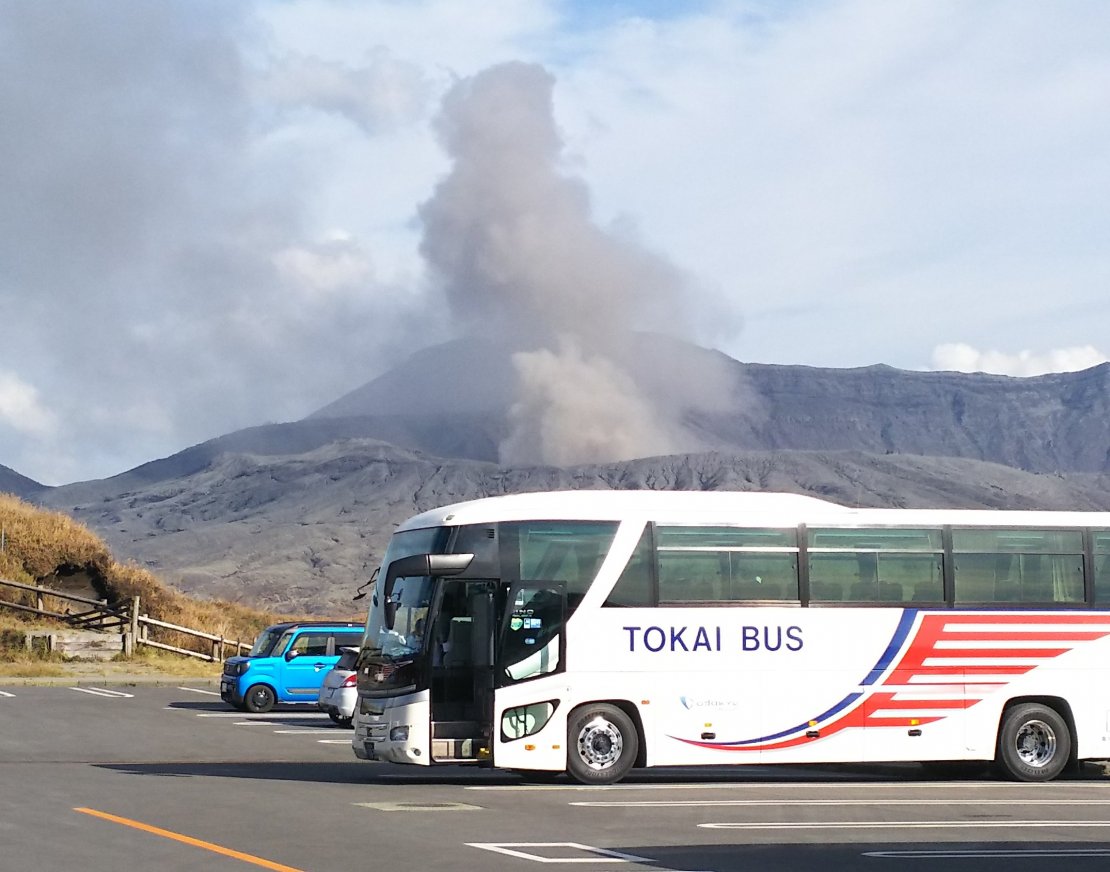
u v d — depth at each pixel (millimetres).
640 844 13953
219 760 23438
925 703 21875
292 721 32125
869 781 22406
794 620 21500
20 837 13523
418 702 19875
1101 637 22703
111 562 55281
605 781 20453
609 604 20797
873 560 22047
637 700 20688
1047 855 13523
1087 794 20000
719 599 21281
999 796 19500
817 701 21422
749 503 21766
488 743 20062
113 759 23031
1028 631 22438
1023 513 22859
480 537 20578
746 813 16844
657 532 21219
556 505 20969
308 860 12461
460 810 16703
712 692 21000
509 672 20203
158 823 14797
